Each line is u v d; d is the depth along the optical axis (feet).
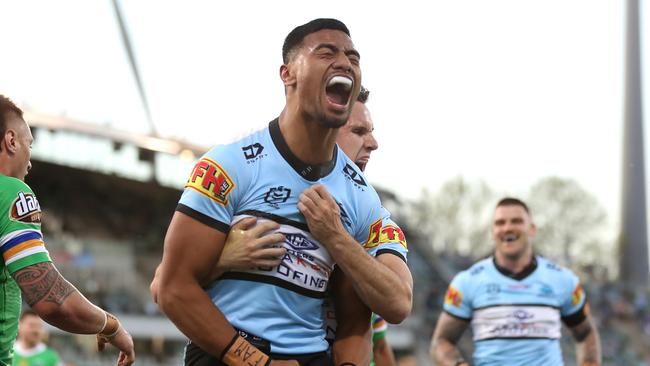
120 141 98.53
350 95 10.25
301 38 10.23
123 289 79.51
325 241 10.28
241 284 10.21
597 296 113.70
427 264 108.37
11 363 10.87
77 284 77.00
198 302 9.96
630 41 142.92
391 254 11.20
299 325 10.48
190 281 10.01
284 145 10.36
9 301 10.65
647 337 107.96
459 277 21.88
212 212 10.02
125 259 87.10
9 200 10.39
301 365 10.45
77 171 96.99
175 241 9.98
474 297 21.47
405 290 10.75
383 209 11.82
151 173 101.45
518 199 21.77
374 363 16.76
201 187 10.02
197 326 9.96
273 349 10.24
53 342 65.31
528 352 20.98
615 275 151.53
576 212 168.66
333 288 11.23
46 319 10.44
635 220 142.31
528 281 21.31
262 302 10.23
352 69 10.09
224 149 10.26
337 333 11.19
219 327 9.98
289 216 10.30
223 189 10.05
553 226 168.25
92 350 66.74
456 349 21.75
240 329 10.20
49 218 90.99
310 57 10.03
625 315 111.24
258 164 10.27
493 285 21.31
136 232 96.58
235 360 9.98
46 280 10.34
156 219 100.27
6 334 10.63
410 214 116.16
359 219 11.02
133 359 11.79
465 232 156.46
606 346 100.07
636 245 141.18
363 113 13.79
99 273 81.71
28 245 10.36
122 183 100.58
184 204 10.03
